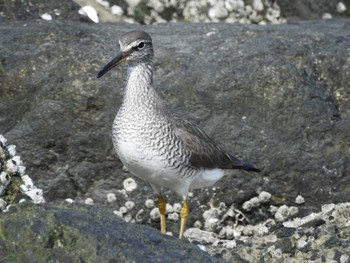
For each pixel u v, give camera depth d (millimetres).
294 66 15430
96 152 15094
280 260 13508
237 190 15172
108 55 15375
